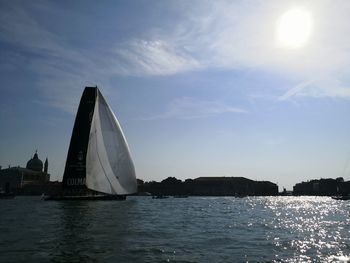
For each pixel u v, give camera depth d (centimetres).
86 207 6981
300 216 6581
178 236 3369
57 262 2131
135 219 4925
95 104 8838
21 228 3616
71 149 8862
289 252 2641
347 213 7650
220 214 6794
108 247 2620
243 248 2781
